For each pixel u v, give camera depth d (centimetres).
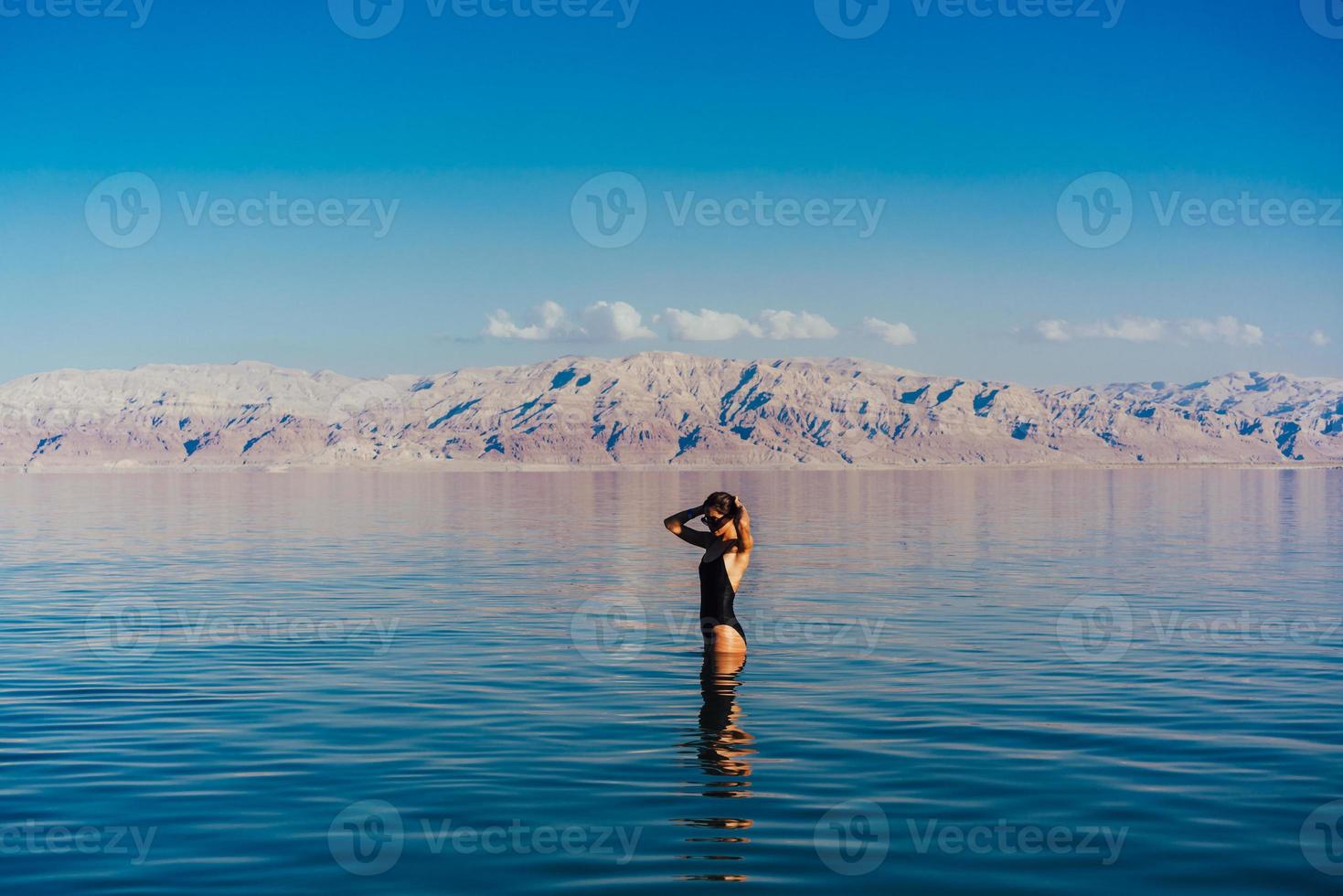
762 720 1156
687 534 1590
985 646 1638
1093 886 709
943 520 5491
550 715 1182
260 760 1009
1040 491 11288
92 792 913
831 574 2750
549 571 2894
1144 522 5300
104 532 4694
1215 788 920
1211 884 712
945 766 983
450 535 4491
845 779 944
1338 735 1098
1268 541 3956
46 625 1886
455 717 1177
